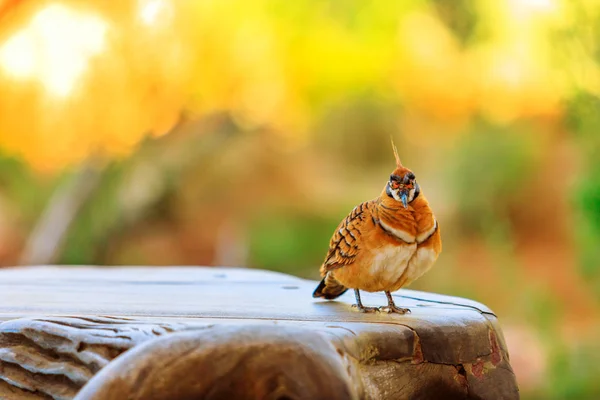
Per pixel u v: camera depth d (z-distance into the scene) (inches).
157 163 632.4
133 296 211.2
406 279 180.1
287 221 631.2
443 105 641.0
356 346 142.1
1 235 645.3
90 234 630.5
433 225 178.5
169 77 569.9
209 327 133.0
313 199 638.5
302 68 610.2
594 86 411.8
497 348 168.9
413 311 176.4
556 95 575.5
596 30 408.2
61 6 539.8
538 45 574.2
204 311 176.6
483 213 614.9
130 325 148.0
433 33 620.4
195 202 643.5
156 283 250.4
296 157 650.8
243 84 603.2
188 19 568.7
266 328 127.7
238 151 645.3
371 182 644.1
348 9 599.8
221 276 273.9
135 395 122.8
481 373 163.5
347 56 612.1
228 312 174.4
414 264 178.2
